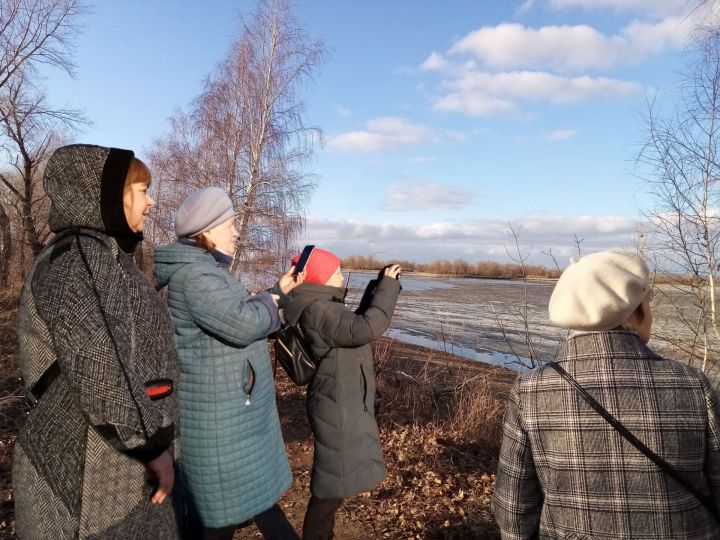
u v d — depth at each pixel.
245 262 13.22
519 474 1.56
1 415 5.35
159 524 1.71
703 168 5.05
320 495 2.81
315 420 2.87
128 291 1.71
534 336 15.09
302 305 2.86
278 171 13.50
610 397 1.41
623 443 1.38
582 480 1.41
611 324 1.48
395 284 2.95
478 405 5.97
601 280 1.49
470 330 16.78
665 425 1.36
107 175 1.68
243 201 13.16
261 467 2.42
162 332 1.84
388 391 7.27
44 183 1.70
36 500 1.56
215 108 13.69
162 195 14.76
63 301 1.53
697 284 5.18
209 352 2.32
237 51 13.74
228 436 2.32
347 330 2.75
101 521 1.56
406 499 4.16
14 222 16.80
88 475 1.55
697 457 1.37
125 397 1.51
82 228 1.68
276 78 13.49
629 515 1.36
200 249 2.40
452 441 5.50
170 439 1.64
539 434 1.51
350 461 2.81
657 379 1.41
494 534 3.62
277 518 3.08
